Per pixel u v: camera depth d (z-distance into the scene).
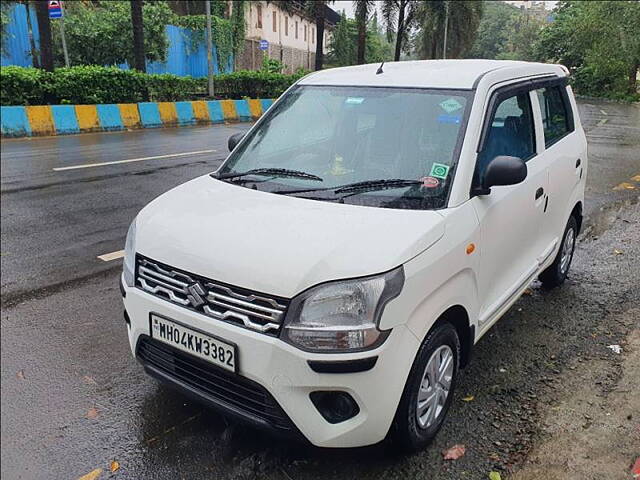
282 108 3.95
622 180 9.70
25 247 6.13
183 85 21.03
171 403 3.40
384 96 3.54
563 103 4.82
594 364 3.81
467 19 42.84
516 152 3.79
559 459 2.90
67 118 15.61
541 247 4.30
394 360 2.52
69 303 4.75
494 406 3.35
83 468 2.88
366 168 3.26
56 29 23.72
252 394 2.59
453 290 2.90
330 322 2.43
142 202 8.02
